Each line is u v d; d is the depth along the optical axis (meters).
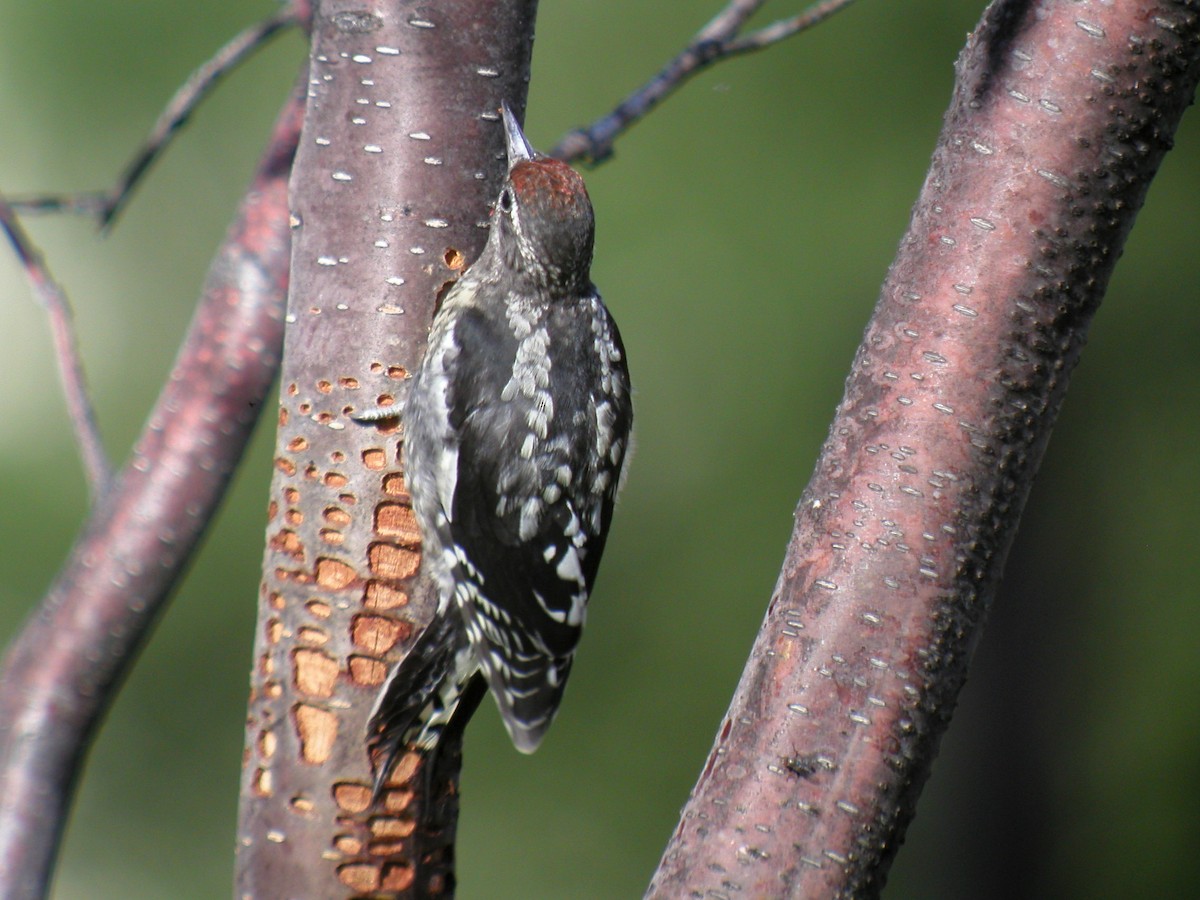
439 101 5.74
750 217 6.35
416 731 5.74
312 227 5.74
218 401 5.84
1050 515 7.70
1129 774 7.67
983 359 5.66
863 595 5.66
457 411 5.77
